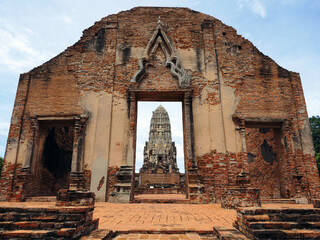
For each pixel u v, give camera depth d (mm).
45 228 3352
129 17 12984
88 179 10539
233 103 11586
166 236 4113
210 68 11984
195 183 10188
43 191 12219
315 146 22984
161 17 12969
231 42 12633
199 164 10641
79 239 3396
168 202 10055
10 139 11148
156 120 51500
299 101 11859
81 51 12445
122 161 10633
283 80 12148
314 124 23938
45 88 11938
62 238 3180
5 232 3246
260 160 14273
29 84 12062
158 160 46125
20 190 10273
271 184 13109
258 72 12172
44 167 12219
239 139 11016
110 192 10320
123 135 11070
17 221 3486
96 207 8000
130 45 12430
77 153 10727
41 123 11734
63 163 14211
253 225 3512
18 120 11422
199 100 11516
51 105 11648
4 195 10344
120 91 11695
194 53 12266
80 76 12023
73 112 11492
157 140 47875
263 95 11812
